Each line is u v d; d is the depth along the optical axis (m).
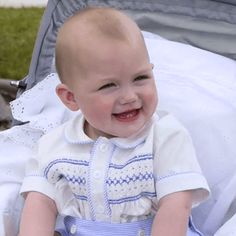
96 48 1.89
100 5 2.65
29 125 2.38
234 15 2.48
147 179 2.00
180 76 2.41
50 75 2.51
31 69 2.69
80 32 1.93
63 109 2.46
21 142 2.38
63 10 2.70
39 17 5.91
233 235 1.93
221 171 2.25
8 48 5.17
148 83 1.93
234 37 2.52
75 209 2.09
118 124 1.95
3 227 2.07
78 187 2.06
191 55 2.47
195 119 2.31
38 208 2.08
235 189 2.21
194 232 2.08
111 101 1.91
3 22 5.75
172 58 2.46
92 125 2.01
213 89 2.36
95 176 2.02
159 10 2.59
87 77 1.93
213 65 2.43
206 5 2.52
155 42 2.52
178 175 1.97
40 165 2.13
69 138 2.11
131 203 2.01
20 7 6.20
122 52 1.88
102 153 2.04
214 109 2.32
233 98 2.33
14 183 2.25
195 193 1.99
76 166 2.06
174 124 2.07
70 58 1.96
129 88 1.90
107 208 2.03
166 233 1.91
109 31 1.91
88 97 1.94
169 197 1.96
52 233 2.07
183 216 1.93
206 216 2.24
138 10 2.62
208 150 2.27
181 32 2.60
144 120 1.96
